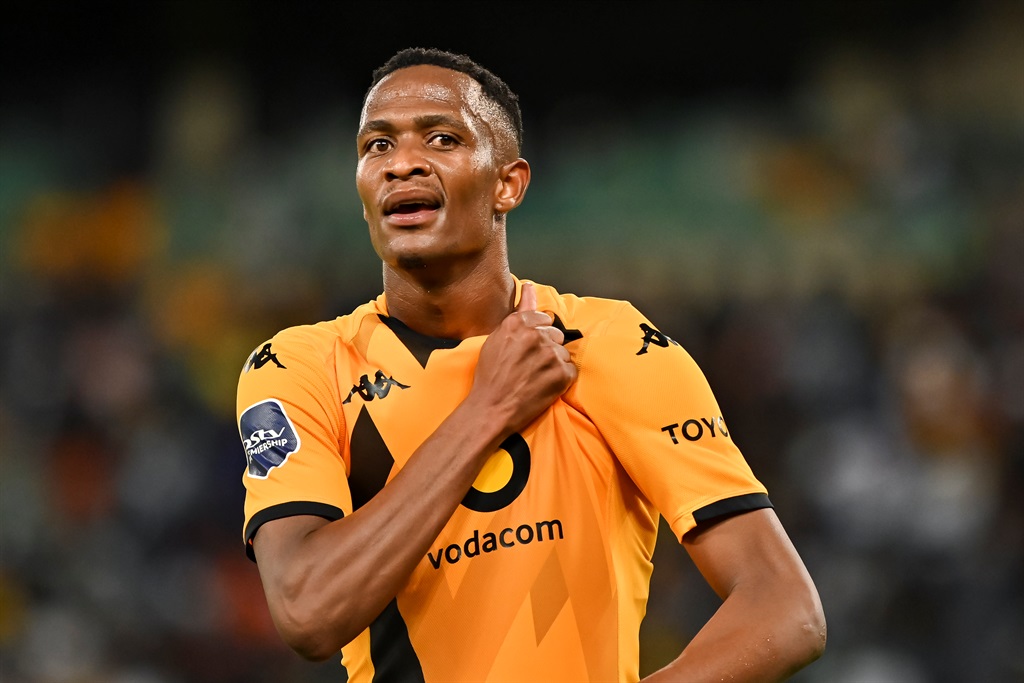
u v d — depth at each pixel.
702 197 43.50
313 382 8.90
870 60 47.09
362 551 7.92
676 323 39.53
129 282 42.78
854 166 43.28
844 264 40.28
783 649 7.98
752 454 35.12
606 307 9.27
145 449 36.19
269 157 46.28
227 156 46.59
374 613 7.96
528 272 42.66
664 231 42.78
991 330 37.12
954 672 29.69
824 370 36.25
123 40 51.91
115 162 48.38
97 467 36.78
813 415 35.41
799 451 34.72
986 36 45.94
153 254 43.38
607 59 52.66
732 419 36.03
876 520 32.56
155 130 49.09
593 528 8.53
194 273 42.16
